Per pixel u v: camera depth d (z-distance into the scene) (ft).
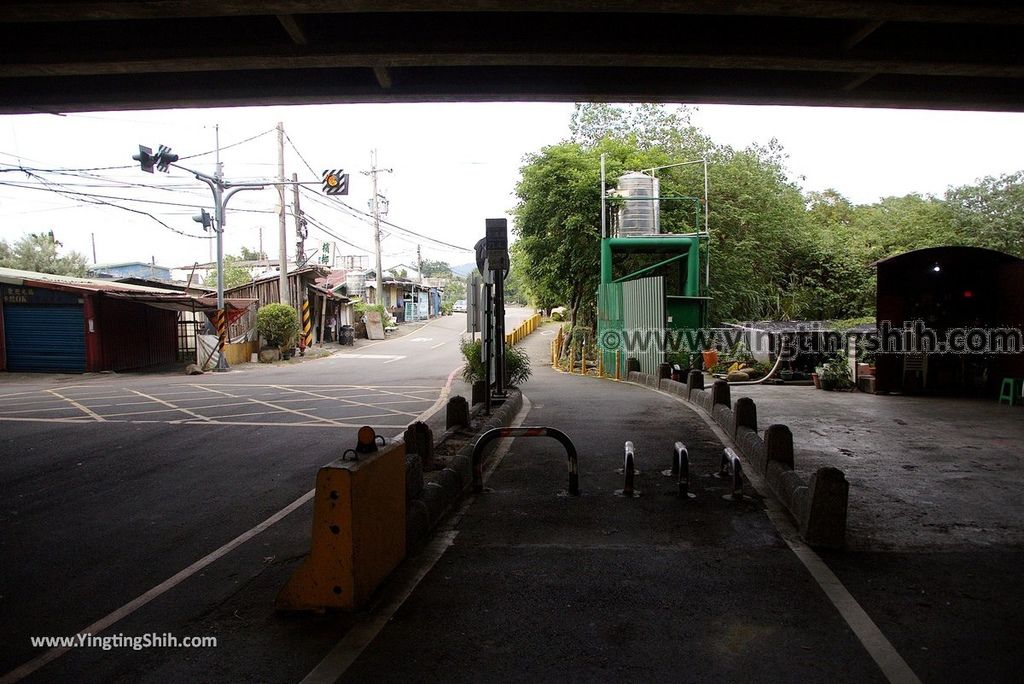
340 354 99.50
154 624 12.34
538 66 29.35
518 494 20.49
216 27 25.29
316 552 12.40
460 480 20.22
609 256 63.16
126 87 30.60
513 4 21.29
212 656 11.05
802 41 25.94
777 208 80.94
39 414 39.65
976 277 45.75
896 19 22.48
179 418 37.91
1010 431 30.83
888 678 10.12
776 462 20.94
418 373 69.87
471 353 52.85
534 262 76.43
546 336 128.57
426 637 11.51
